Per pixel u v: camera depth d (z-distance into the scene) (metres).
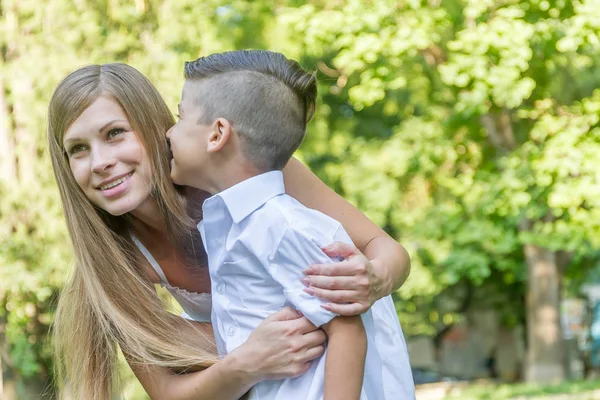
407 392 2.41
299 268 2.16
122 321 2.43
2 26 8.69
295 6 11.07
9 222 8.46
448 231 11.99
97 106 2.37
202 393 2.28
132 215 2.53
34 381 8.84
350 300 2.13
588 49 9.98
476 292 17.05
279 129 2.26
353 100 9.88
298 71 2.34
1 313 8.49
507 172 9.99
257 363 2.18
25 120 8.43
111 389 2.52
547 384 13.27
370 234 2.54
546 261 13.80
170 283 2.62
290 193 2.59
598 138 9.77
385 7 9.27
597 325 17.94
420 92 12.34
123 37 8.95
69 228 2.48
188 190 2.51
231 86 2.25
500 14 8.98
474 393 13.12
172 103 8.71
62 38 8.73
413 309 16.28
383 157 14.57
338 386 2.11
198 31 9.55
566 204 9.55
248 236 2.20
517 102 9.02
